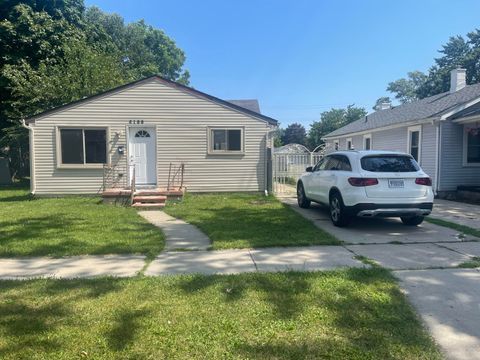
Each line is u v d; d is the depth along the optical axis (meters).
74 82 19.84
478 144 15.36
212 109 14.99
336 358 3.15
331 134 30.19
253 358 3.15
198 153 15.02
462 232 8.11
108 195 12.70
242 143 15.18
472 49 40.50
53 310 4.05
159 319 3.82
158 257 6.25
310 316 3.90
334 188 8.79
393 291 4.61
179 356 3.18
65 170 14.52
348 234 7.95
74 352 3.23
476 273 5.35
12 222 9.09
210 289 4.65
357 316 3.91
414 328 3.67
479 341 3.48
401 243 7.14
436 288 4.77
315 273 5.27
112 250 6.60
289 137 80.31
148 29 47.81
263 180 15.33
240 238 7.42
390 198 7.95
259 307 4.11
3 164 22.20
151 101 14.73
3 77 20.67
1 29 20.83
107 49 27.62
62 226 8.63
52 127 14.37
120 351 3.24
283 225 8.68
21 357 3.16
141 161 14.83
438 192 15.08
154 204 12.14
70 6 25.47
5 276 5.32
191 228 8.59
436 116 14.87
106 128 14.55
